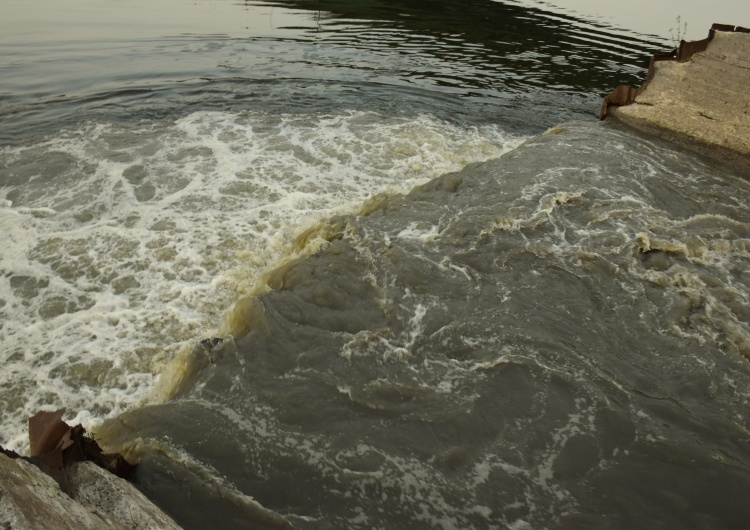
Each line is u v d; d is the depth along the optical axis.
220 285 6.23
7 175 8.19
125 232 6.98
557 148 9.49
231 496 3.82
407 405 4.62
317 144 9.73
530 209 7.44
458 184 8.24
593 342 5.36
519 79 14.24
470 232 6.92
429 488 3.96
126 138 9.59
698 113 10.18
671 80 10.87
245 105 11.37
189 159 8.94
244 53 15.33
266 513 3.72
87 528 2.74
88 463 3.53
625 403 4.71
